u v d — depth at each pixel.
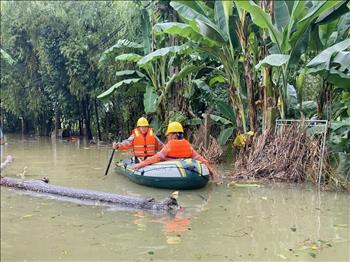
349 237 5.64
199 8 11.39
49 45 20.31
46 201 7.62
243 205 7.48
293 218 6.61
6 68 22.45
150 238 5.53
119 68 17.33
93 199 7.64
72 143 19.05
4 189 8.64
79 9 19.39
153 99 14.53
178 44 14.27
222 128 13.85
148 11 15.58
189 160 8.98
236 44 11.23
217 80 14.30
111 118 20.23
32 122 25.20
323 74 9.27
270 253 5.02
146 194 8.44
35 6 20.22
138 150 10.12
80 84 19.56
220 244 5.31
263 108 10.80
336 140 9.73
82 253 4.96
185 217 6.62
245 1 9.51
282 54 10.00
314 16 9.49
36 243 5.29
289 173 9.62
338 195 8.30
